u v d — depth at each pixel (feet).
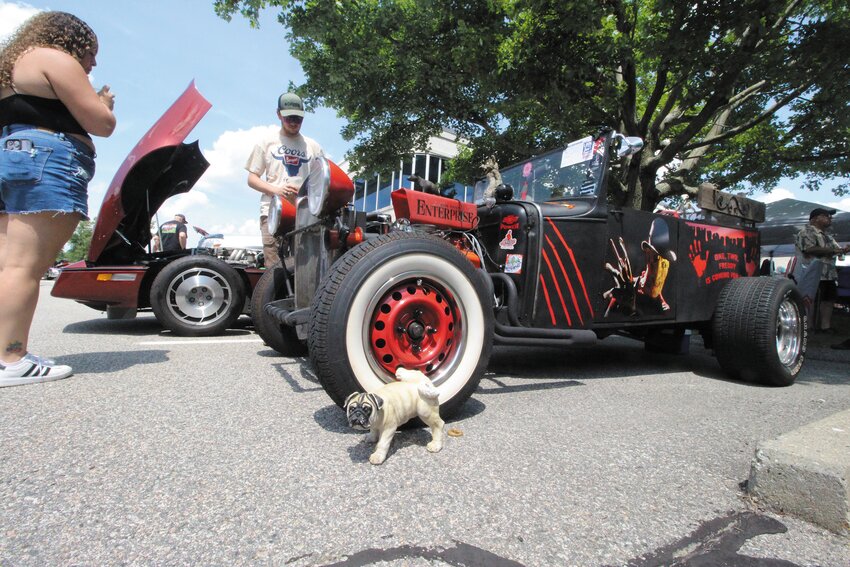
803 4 23.12
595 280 9.91
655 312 11.12
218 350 12.34
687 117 31.48
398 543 3.83
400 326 6.73
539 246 9.27
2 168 7.64
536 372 11.33
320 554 3.65
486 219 10.43
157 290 14.79
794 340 11.30
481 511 4.38
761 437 6.86
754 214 14.02
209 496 4.48
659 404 8.55
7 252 8.04
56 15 8.13
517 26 24.34
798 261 20.53
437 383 6.77
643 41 21.63
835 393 10.19
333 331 6.15
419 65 27.89
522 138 33.65
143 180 13.10
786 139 32.24
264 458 5.37
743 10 18.48
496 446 6.02
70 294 14.61
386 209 10.22
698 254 12.13
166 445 5.65
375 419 5.16
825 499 4.39
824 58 20.62
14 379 8.05
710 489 5.08
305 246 8.91
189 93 12.46
